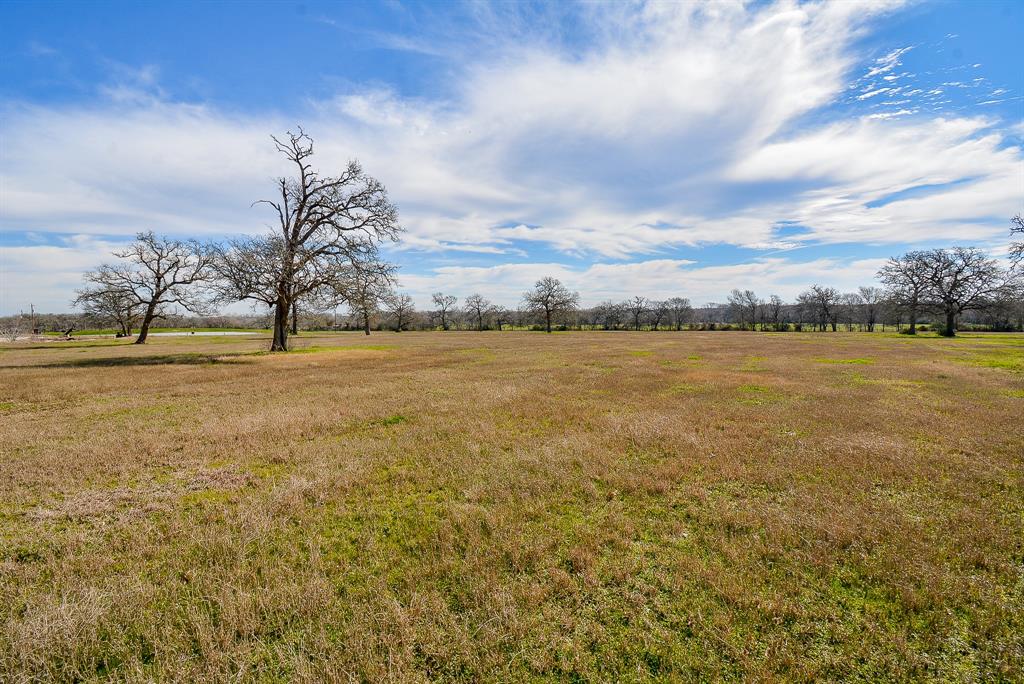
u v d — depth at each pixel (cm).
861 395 1313
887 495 588
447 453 777
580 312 10281
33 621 336
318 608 362
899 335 5750
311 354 2948
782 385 1522
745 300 9512
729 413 1078
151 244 4388
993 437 843
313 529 503
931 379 1644
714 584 390
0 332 6100
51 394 1376
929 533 479
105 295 4312
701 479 650
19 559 449
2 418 1053
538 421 1019
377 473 689
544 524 514
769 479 638
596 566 424
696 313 11288
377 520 527
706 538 474
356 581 407
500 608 359
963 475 648
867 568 408
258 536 481
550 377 1795
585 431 924
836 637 330
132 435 888
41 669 307
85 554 449
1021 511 538
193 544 464
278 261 2645
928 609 360
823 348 3381
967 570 414
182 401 1284
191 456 766
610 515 533
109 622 344
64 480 654
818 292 8100
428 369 2156
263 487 632
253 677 302
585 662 310
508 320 10838
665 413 1089
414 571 415
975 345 3541
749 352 3067
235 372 2005
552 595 382
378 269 2912
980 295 5181
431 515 539
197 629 332
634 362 2411
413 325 10206
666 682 297
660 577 407
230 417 1056
